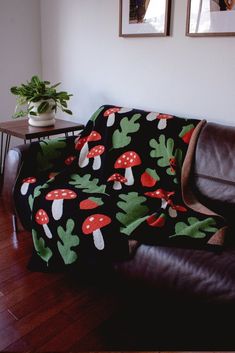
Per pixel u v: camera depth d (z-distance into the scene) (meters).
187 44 1.94
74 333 1.40
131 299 1.60
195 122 1.82
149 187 1.77
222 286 1.14
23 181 1.86
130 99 2.33
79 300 1.59
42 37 2.83
